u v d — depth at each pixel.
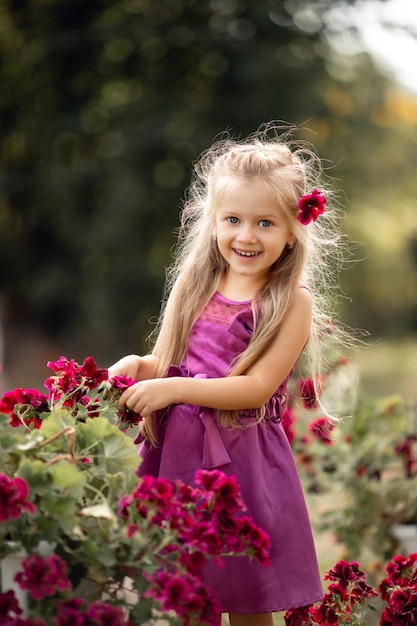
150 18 18.61
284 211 2.97
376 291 28.17
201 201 3.41
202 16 18.77
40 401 2.77
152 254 18.62
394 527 4.52
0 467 2.27
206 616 2.20
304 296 3.04
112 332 18.66
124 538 2.19
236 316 2.97
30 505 2.06
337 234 3.88
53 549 2.23
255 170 2.96
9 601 2.11
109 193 17.98
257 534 2.30
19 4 18.75
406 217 24.33
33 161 19.03
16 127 19.02
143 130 17.91
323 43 18.80
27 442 2.28
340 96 19.19
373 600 3.84
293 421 4.36
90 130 18.66
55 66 18.78
